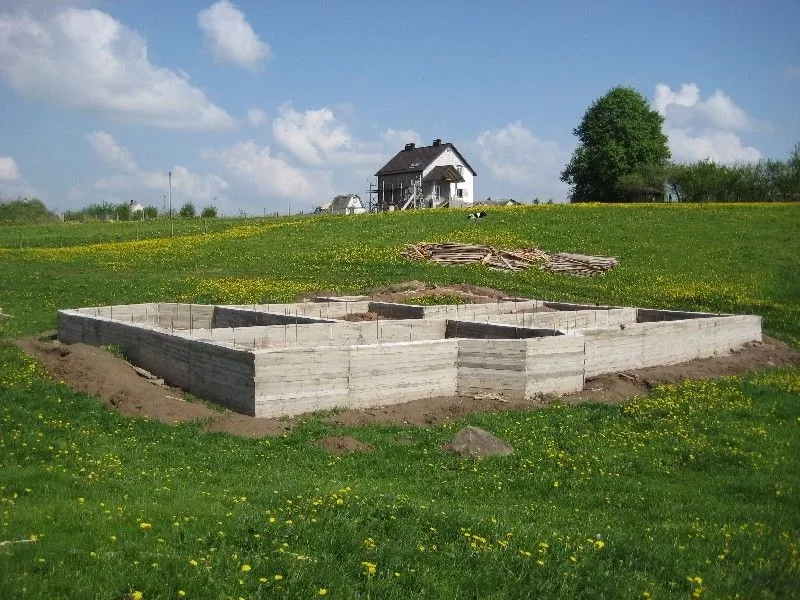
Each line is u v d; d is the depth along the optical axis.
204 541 7.04
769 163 81.00
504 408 14.91
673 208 54.69
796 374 19.53
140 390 14.16
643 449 12.60
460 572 6.96
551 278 33.41
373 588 6.51
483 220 48.66
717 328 21.64
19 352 16.77
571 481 10.81
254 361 13.06
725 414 14.95
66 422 12.23
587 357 17.77
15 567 6.21
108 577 6.18
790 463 12.00
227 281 31.80
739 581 7.36
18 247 45.56
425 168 83.44
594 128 89.25
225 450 11.36
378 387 14.45
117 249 42.69
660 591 7.04
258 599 6.14
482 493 10.08
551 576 7.10
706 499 10.30
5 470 9.19
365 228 47.06
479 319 20.52
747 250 39.50
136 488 8.91
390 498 8.91
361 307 23.89
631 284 32.81
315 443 12.01
